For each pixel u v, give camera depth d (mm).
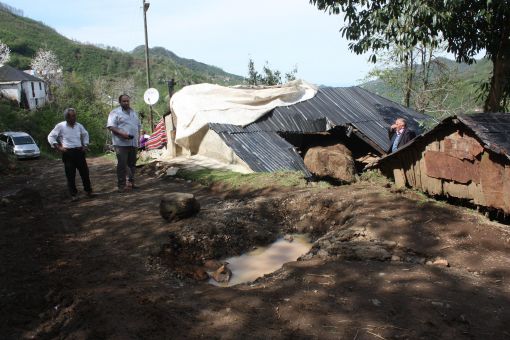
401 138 8844
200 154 12461
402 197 6703
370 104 15641
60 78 61500
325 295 3922
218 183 9133
